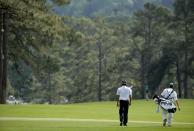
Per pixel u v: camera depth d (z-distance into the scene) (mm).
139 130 61781
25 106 118125
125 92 70875
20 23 153000
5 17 151750
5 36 154750
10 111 100250
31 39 172375
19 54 182125
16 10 143750
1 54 150250
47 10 162250
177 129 63875
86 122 76562
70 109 111688
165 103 70312
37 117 85750
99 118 87312
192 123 78500
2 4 141000
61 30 156500
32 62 189750
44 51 184000
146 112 107875
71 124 71188
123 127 65938
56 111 102750
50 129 61312
